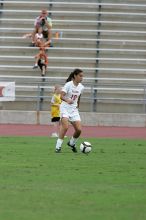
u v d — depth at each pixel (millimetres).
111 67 83688
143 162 40844
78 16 89375
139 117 75812
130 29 87875
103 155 44438
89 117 75938
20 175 33906
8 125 74000
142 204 26469
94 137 61062
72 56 84938
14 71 83438
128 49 85500
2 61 84500
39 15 89750
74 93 44688
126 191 29547
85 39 86188
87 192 29031
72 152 45969
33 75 82875
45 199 27203
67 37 86938
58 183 31453
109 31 87062
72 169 36750
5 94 76188
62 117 45281
